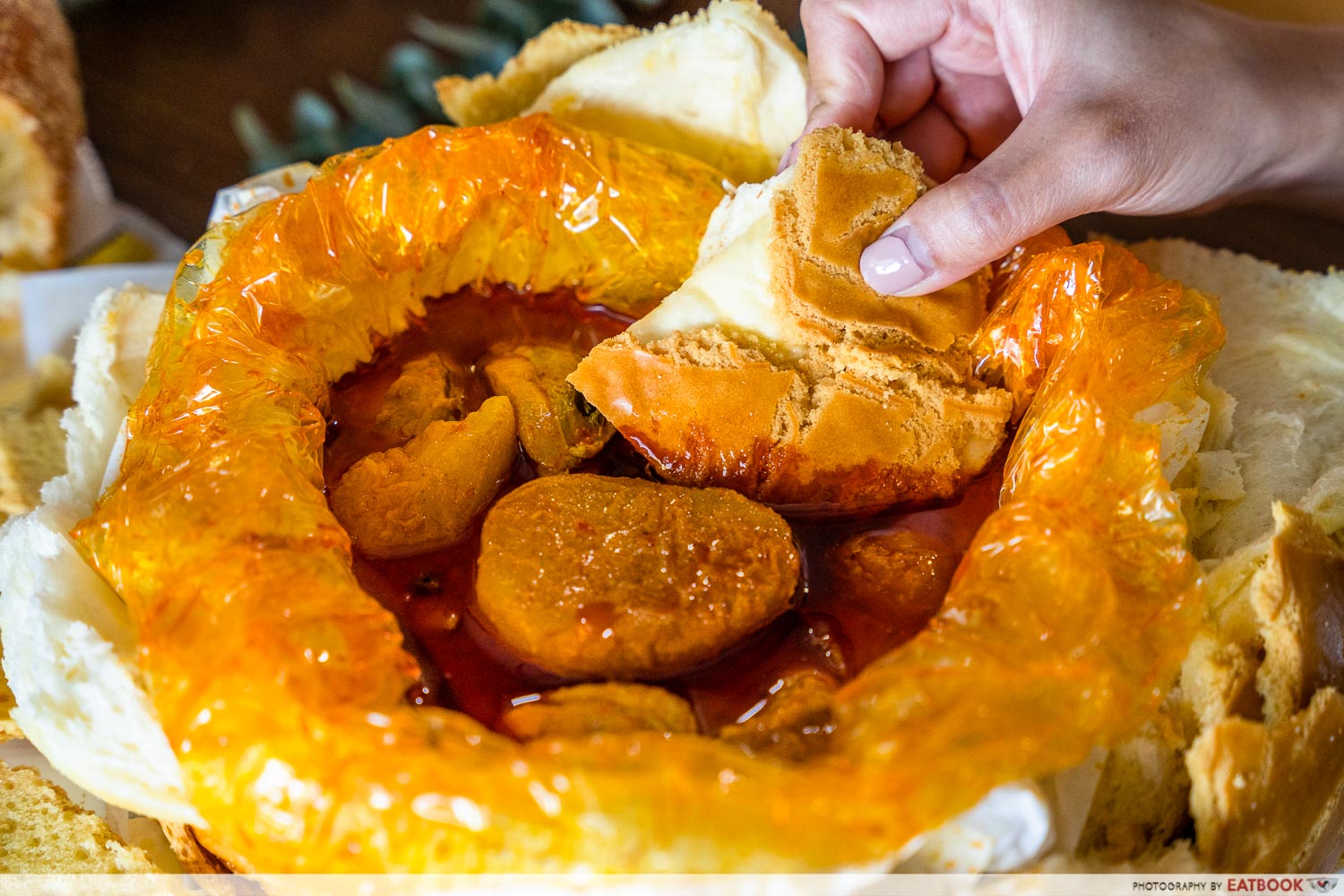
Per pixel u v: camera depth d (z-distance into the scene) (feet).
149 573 0.99
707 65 1.32
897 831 0.90
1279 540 1.01
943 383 1.14
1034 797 0.93
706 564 1.04
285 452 1.04
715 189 1.26
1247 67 1.26
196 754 0.93
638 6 1.78
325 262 1.18
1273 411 1.24
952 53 1.42
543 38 1.39
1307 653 1.00
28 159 1.74
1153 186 1.25
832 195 1.14
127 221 1.91
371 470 1.10
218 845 1.04
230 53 2.13
